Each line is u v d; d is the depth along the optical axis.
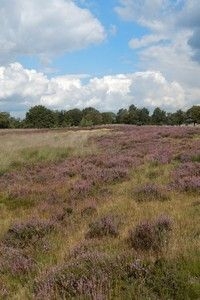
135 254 6.28
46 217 9.90
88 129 62.50
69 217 9.59
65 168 17.67
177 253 6.15
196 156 17.73
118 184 13.68
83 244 7.07
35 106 142.75
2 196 13.03
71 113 148.00
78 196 12.16
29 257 6.89
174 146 23.48
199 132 34.28
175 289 5.17
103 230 7.87
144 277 5.52
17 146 25.81
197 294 5.09
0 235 8.45
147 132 38.19
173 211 9.20
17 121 147.88
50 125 140.50
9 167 18.80
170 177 13.87
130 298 5.02
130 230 7.45
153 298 4.96
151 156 19.25
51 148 23.84
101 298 4.95
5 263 6.64
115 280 5.42
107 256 6.13
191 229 7.67
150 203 10.37
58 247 7.48
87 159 20.11
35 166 19.02
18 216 10.50
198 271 5.61
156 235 6.96
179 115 126.88
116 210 9.86
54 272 5.76
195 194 11.17
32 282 5.79
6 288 5.84
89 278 5.54
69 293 5.28
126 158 18.95
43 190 13.38
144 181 13.69
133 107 137.88
